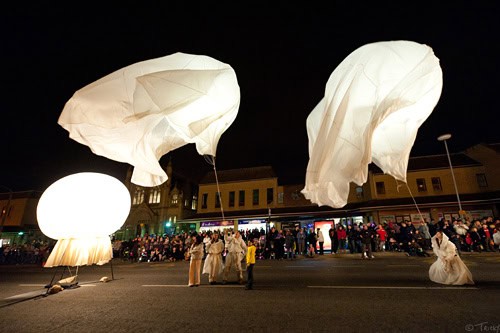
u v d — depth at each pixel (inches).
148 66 211.8
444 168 947.3
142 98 192.9
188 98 194.5
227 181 1218.0
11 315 212.1
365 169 190.1
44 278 450.9
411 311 181.2
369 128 187.2
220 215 1134.4
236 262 327.3
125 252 871.1
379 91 192.2
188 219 1144.2
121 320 187.3
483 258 460.4
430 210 867.4
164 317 190.5
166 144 242.4
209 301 232.8
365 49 203.6
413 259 491.5
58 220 272.7
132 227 1341.0
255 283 313.0
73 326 178.7
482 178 910.4
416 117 212.4
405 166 229.6
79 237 285.3
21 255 916.0
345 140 190.4
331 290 256.5
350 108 192.4
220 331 159.3
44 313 213.9
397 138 224.4
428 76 193.9
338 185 196.1
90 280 390.6
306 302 216.1
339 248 670.5
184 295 260.5
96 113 209.5
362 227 583.5
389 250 666.8
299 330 155.4
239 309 203.9
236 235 343.9
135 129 214.1
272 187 1141.1
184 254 727.1
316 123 221.8
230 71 211.6
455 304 193.3
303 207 1051.3
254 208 1135.6
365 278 313.4
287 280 324.5
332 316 177.6
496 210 832.9
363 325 158.9
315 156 196.1
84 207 274.8
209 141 217.9
